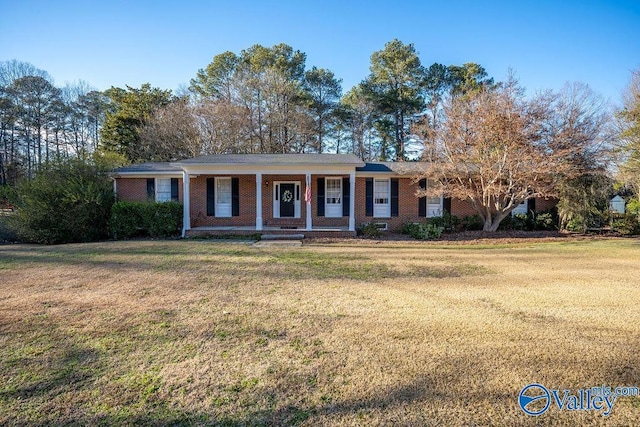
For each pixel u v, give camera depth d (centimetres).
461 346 373
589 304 520
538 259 925
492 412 261
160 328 430
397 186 1616
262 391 289
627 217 1474
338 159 1529
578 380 305
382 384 299
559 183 1429
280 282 667
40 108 3500
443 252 1048
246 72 3011
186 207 1432
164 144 2642
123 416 256
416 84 3269
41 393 287
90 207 1387
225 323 447
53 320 458
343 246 1173
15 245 1237
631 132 1758
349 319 459
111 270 783
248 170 1433
